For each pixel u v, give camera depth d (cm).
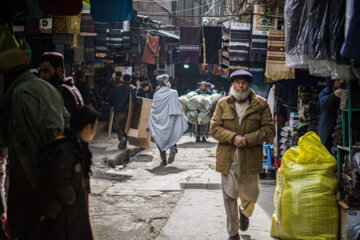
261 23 707
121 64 1309
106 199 582
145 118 919
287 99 690
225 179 410
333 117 482
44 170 237
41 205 236
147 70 1520
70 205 244
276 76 632
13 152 275
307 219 401
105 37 1036
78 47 1003
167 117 836
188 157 969
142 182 696
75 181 242
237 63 746
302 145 425
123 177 722
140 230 456
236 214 409
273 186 657
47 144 246
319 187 405
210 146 1162
